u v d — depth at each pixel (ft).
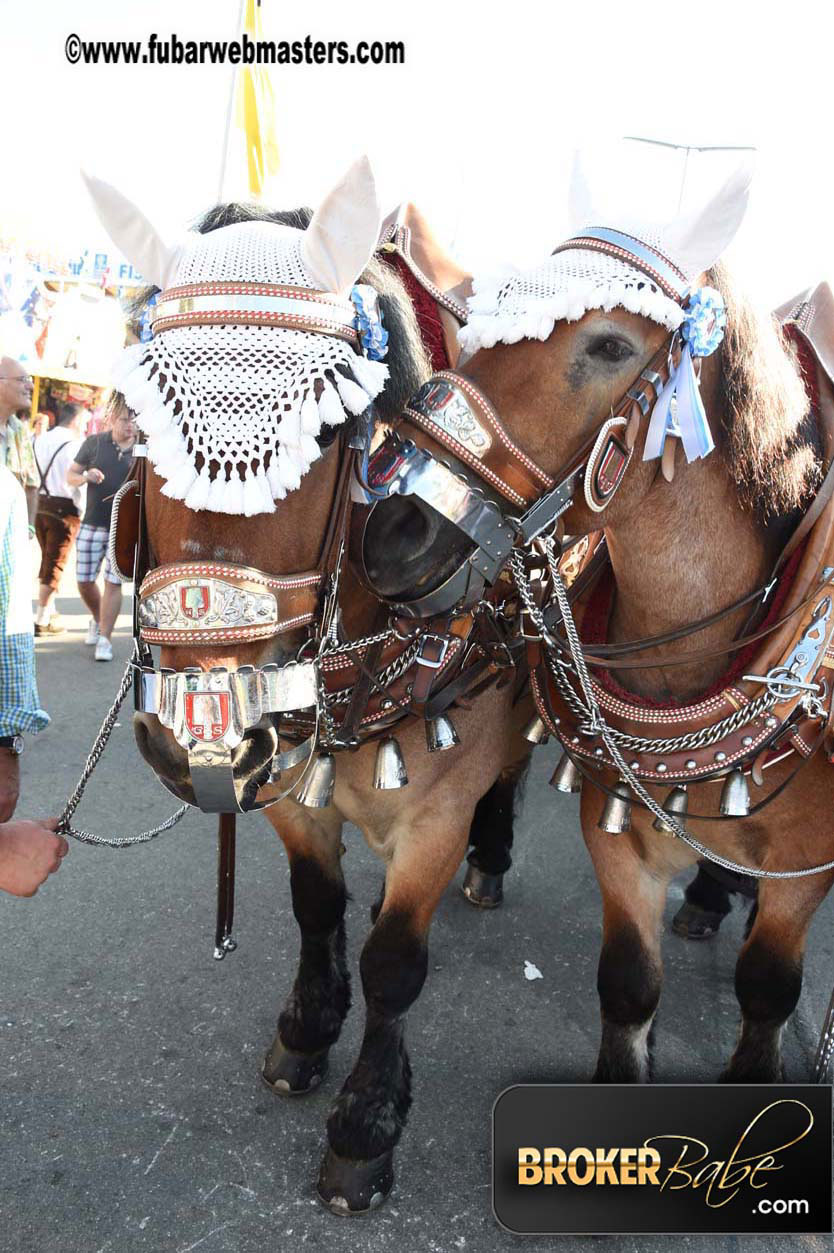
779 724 4.86
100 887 9.37
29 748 12.89
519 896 9.55
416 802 5.67
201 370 3.87
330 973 6.76
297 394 3.88
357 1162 5.68
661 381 4.30
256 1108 6.50
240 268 4.07
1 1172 5.86
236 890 9.43
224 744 3.92
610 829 5.40
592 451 4.16
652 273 4.22
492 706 5.88
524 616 5.38
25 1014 7.38
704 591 4.89
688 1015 7.68
